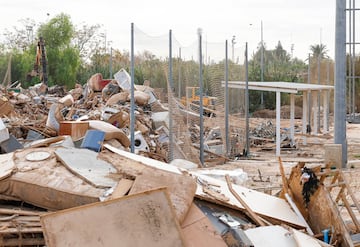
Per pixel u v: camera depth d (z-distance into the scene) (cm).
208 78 2378
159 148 1881
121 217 709
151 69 2811
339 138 1986
